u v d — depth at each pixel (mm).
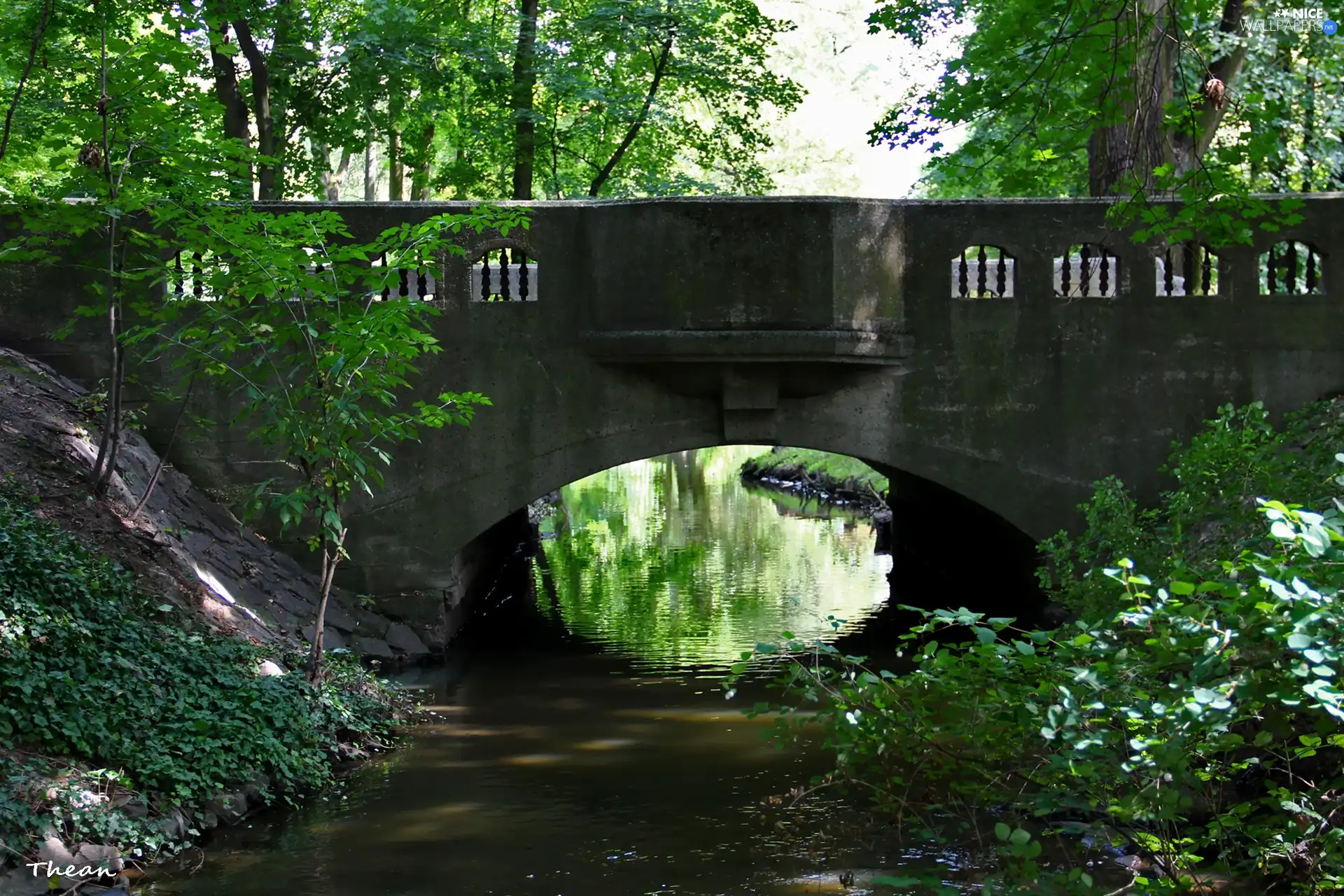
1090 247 14352
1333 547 5348
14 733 7801
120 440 12719
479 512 13742
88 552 10273
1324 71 19031
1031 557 14336
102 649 8992
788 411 13711
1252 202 8562
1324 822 5891
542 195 25688
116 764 8156
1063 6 8602
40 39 10625
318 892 7406
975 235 13625
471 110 21031
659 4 19828
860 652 14078
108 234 12609
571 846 8203
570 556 22250
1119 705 5883
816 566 20703
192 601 10992
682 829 8500
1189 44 8578
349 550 13719
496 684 12695
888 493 22469
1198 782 5930
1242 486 10359
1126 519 11195
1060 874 6336
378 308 9883
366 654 13172
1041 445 13773
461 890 7465
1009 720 6211
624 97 20484
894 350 13508
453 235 13547
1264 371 13750
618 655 14047
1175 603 5715
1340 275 13664
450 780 9570
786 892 7426
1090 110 9031
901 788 9117
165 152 11078
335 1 20359
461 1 20844
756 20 20641
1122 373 13750
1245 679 5449
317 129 20328
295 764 9258
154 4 15578
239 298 13086
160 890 7363
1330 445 10469
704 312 13078
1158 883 6379
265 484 10047
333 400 9648
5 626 8273
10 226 13273
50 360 13398
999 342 13711
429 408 10539
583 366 13641
